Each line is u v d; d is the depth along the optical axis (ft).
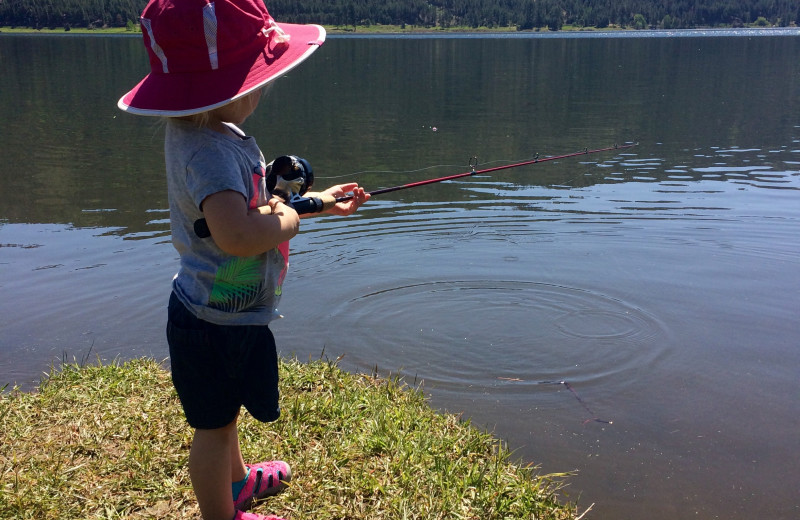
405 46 152.76
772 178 31.83
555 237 24.22
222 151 7.27
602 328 17.38
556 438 12.76
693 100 57.67
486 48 144.46
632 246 23.32
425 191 29.99
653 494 11.25
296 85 70.69
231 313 7.61
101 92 65.16
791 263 21.76
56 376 13.42
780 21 437.99
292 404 11.79
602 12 405.39
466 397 14.14
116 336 16.76
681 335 16.97
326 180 31.32
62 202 28.35
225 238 7.05
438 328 17.29
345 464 10.20
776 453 12.42
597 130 43.98
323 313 18.10
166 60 7.25
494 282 20.25
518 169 34.01
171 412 11.37
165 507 9.14
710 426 13.23
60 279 20.15
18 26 273.54
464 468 10.59
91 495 9.27
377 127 45.29
